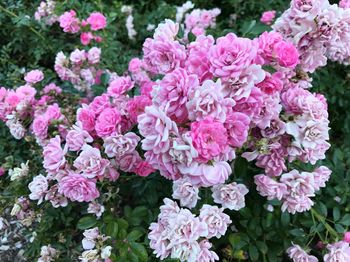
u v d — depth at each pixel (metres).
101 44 0.63
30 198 0.40
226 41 0.31
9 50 0.66
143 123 0.30
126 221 0.40
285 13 0.38
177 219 0.32
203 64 0.33
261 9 0.71
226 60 0.31
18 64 0.71
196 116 0.30
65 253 0.45
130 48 0.75
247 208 0.41
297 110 0.35
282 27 0.38
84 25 0.60
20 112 0.48
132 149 0.37
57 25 0.70
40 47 0.68
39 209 0.44
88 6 0.67
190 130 0.30
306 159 0.36
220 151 0.29
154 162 0.31
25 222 0.44
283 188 0.36
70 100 0.53
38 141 0.43
